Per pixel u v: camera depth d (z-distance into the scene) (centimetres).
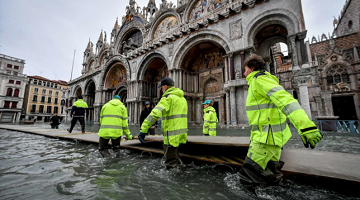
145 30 2620
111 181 251
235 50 1375
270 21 1256
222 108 1772
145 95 2356
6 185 231
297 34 1107
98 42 4156
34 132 909
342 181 197
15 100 4625
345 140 659
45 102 5619
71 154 435
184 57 1886
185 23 1961
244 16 1377
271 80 194
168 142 310
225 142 330
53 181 248
